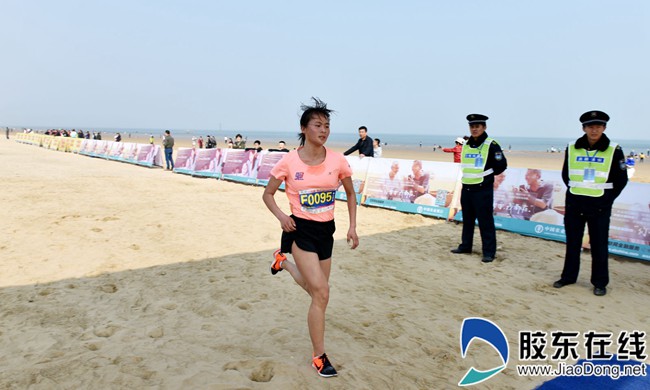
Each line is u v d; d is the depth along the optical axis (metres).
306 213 2.90
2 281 4.54
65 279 4.67
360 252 6.19
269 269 5.23
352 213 3.17
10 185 10.74
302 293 4.49
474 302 4.47
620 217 6.52
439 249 6.54
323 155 2.95
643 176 20.62
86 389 2.70
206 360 3.10
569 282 5.07
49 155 23.17
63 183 11.52
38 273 4.81
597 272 4.80
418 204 9.06
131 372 2.90
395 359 3.26
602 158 4.70
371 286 4.81
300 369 3.02
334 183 2.94
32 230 6.51
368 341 3.52
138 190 10.83
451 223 8.38
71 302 4.09
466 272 5.48
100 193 10.11
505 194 7.91
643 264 6.14
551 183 7.42
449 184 8.72
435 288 4.85
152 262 5.36
